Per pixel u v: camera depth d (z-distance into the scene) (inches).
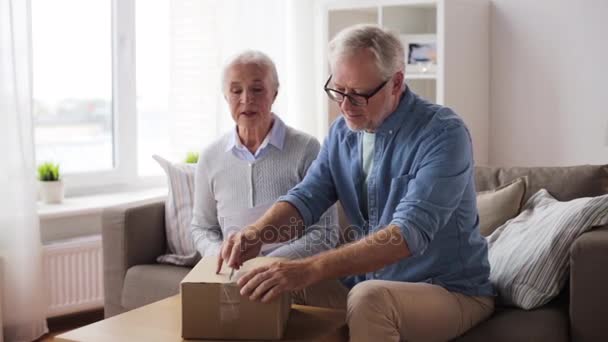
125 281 117.7
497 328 84.6
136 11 166.9
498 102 163.3
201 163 113.7
